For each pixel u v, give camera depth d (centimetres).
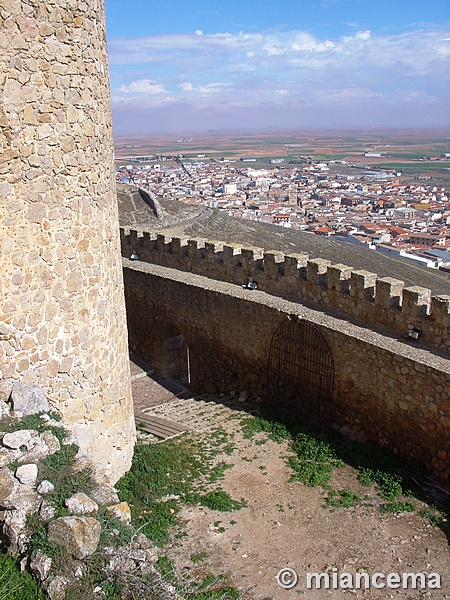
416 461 932
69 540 540
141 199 3069
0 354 663
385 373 966
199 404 1305
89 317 743
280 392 1214
